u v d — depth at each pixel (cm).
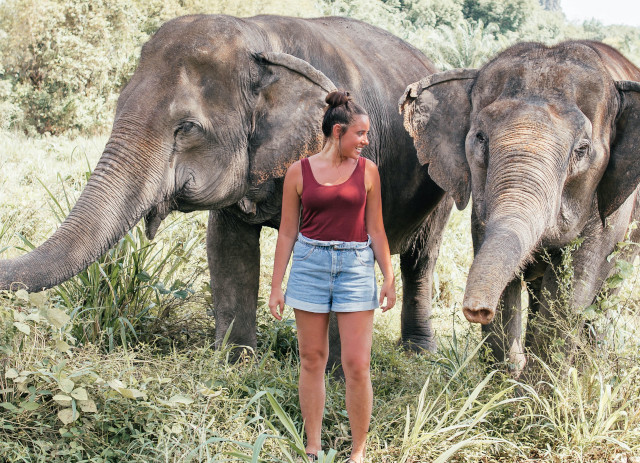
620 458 340
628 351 390
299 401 356
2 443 289
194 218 644
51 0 1880
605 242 401
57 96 1869
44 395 321
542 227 337
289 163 401
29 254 339
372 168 317
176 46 385
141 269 475
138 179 366
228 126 390
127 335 451
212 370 378
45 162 958
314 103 398
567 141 354
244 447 313
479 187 381
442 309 627
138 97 375
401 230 516
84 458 304
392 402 373
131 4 1992
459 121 421
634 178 381
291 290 319
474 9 7644
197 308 521
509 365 405
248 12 2331
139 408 324
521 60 388
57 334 343
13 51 1883
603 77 379
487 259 302
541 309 407
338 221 311
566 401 348
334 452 287
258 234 463
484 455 336
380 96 477
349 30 531
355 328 316
